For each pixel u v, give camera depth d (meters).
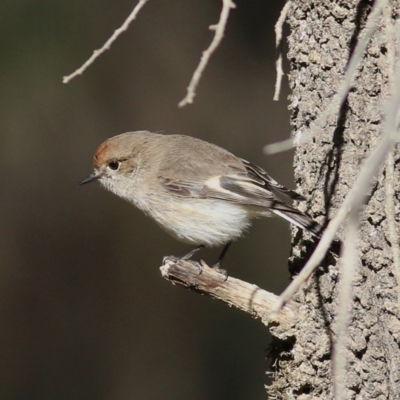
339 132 6.58
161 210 8.49
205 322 13.76
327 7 6.66
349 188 6.54
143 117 14.26
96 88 14.13
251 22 15.31
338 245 6.48
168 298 13.85
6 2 13.02
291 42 7.00
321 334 6.54
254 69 15.05
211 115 14.61
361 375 6.34
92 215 13.98
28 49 13.10
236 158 8.52
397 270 5.37
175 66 14.68
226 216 8.18
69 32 13.50
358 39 6.54
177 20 15.00
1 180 13.67
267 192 7.87
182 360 13.50
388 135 4.38
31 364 13.36
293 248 7.08
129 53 14.48
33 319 13.54
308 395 6.64
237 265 13.88
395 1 6.22
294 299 6.66
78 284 13.76
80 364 13.43
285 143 4.76
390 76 5.38
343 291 4.45
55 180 13.88
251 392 13.27
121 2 14.41
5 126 13.49
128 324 13.66
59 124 13.81
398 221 6.15
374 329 6.29
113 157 8.68
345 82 4.80
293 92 7.07
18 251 13.70
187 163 8.40
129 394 13.31
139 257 13.92
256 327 13.71
